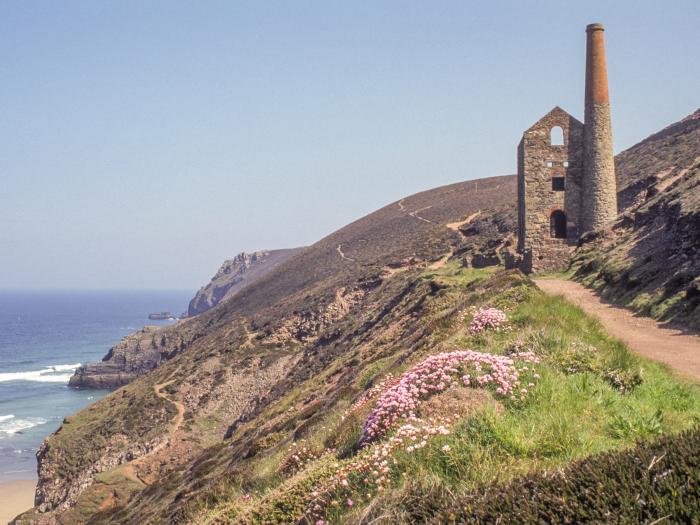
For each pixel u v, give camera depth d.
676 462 4.97
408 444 8.27
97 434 68.25
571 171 42.59
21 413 109.62
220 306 143.62
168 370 86.44
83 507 52.44
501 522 5.07
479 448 7.43
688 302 22.03
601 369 11.66
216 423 69.25
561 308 16.91
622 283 29.22
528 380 10.11
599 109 42.06
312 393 37.97
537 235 42.66
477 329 15.64
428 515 5.88
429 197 144.12
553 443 7.52
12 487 68.50
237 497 14.92
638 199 51.19
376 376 20.97
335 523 7.42
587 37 42.81
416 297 48.34
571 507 4.91
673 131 78.56
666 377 12.62
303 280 113.25
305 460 13.58
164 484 38.88
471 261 61.41
